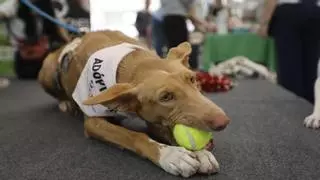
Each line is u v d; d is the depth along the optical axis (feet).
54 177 3.21
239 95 7.21
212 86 7.64
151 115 3.26
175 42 10.84
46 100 7.08
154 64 3.53
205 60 10.98
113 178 3.12
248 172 3.17
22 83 10.02
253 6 13.01
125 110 3.36
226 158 3.51
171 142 3.45
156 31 11.35
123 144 3.61
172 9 10.78
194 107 3.02
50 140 4.33
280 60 8.84
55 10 10.51
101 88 3.80
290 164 3.36
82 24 8.29
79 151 3.86
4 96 7.73
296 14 8.23
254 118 5.17
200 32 12.35
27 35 11.26
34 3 10.84
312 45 8.46
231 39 10.85
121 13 19.57
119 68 3.75
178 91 3.09
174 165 3.01
